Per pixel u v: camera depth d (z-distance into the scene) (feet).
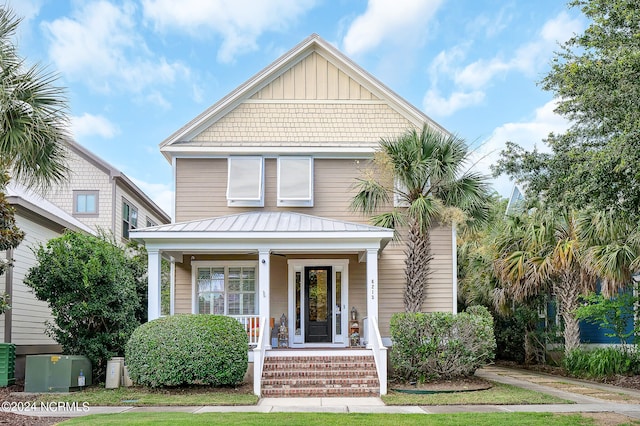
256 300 59.11
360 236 50.06
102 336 49.21
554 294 65.36
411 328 47.26
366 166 60.64
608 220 46.03
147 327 45.09
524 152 40.55
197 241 50.39
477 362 48.57
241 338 45.52
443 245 59.93
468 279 84.38
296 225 52.65
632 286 55.88
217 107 61.36
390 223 55.57
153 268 50.24
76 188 84.28
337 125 62.39
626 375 54.08
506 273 64.80
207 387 46.09
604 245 52.16
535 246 62.34
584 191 31.71
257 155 60.49
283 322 58.54
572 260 58.70
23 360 55.52
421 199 50.44
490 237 74.69
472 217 56.29
